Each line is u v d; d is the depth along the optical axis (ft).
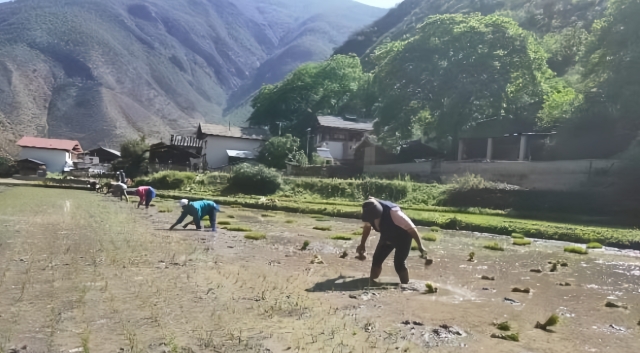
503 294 26.43
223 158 211.41
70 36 488.02
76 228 47.93
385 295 24.73
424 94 146.51
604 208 80.94
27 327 17.12
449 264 36.83
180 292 22.84
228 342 16.17
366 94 237.25
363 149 174.60
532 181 103.55
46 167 240.32
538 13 280.51
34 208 71.87
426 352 16.19
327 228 61.05
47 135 345.31
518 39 135.23
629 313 23.07
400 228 28.09
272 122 253.24
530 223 68.44
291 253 38.58
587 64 119.85
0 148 285.02
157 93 479.41
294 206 93.25
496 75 132.87
